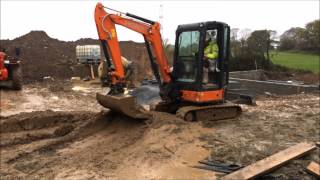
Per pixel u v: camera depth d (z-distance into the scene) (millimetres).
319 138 5199
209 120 5895
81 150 4945
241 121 6070
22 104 8508
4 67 9828
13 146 5391
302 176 3889
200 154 4566
